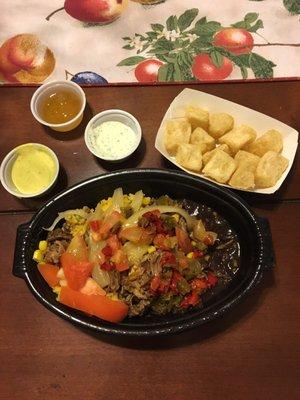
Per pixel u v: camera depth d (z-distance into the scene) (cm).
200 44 42
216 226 34
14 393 30
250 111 36
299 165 36
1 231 34
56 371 30
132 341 31
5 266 33
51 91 37
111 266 31
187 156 34
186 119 36
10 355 31
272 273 33
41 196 35
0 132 37
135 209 34
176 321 29
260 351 31
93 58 42
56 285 32
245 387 30
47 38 43
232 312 32
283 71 41
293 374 30
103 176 33
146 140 37
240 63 41
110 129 36
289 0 44
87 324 29
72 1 44
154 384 30
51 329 31
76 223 33
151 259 31
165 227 32
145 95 38
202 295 32
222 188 32
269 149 35
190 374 30
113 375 30
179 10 44
